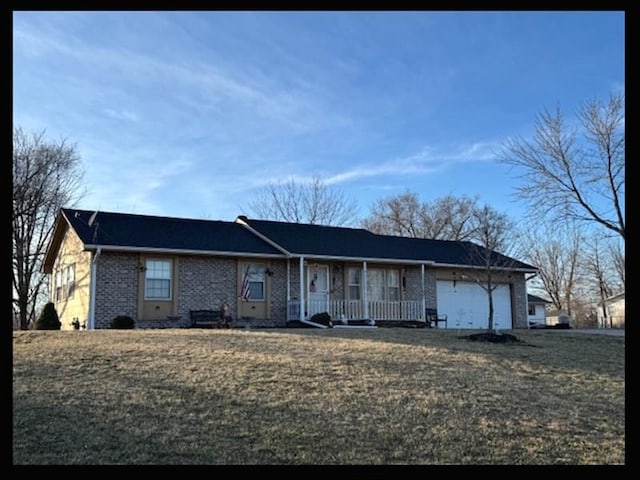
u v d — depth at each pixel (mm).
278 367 11281
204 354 12273
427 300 25406
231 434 7711
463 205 47375
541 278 53688
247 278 21344
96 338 14234
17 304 31922
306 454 7234
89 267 18922
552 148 22906
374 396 9711
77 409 8312
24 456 6723
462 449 7719
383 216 50375
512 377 11828
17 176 29766
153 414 8273
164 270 19906
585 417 9430
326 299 22984
